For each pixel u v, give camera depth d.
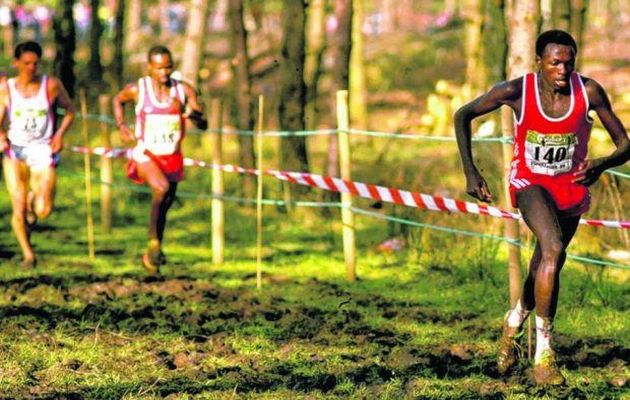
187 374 14.00
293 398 12.99
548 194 13.20
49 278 20.16
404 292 19.69
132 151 20.41
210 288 19.59
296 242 24.61
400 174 25.59
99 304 17.97
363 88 41.00
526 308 13.80
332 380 13.76
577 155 13.21
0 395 13.02
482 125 23.50
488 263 20.38
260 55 46.69
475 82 33.75
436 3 84.62
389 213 24.94
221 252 22.30
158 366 14.34
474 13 32.81
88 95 38.69
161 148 20.17
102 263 22.05
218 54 60.94
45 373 13.98
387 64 55.00
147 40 68.94
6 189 30.72
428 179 26.66
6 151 20.84
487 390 13.37
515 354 14.11
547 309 13.00
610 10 71.56
